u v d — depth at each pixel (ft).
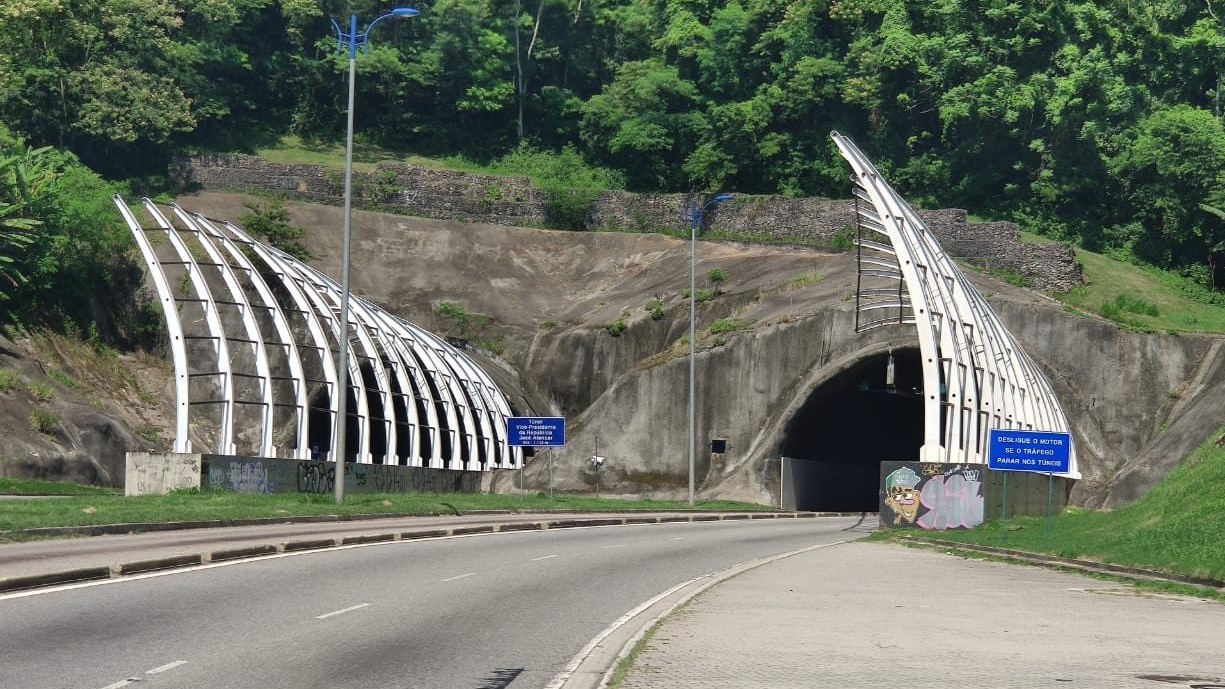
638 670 42.45
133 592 61.93
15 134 334.03
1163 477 219.20
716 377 245.86
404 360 247.50
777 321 246.47
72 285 260.42
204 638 48.32
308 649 46.47
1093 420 246.68
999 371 200.85
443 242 327.88
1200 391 241.55
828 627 55.52
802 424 240.12
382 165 353.72
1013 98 353.31
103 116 328.90
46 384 222.89
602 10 453.58
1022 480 165.58
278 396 267.18
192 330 269.85
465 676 41.47
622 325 288.30
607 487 242.99
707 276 299.17
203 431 256.52
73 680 39.19
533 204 355.15
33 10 313.12
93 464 207.21
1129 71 367.25
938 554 112.37
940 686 40.47
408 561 85.92
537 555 95.66
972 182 374.84
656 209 355.77
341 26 434.30
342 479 146.61
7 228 242.17
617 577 78.79
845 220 332.19
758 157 389.19
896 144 387.34
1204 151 344.49
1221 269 349.61
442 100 424.87
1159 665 46.55
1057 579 86.94
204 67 398.83
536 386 291.38
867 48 379.76
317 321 213.05
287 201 332.80
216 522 115.34
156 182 348.59
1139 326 254.47
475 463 239.09
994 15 361.92
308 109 416.87
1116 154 369.50
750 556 102.01
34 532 92.58
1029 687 40.78
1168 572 84.53
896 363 249.14
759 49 400.47
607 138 416.05
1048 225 364.99
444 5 416.46
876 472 312.29
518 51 428.56
